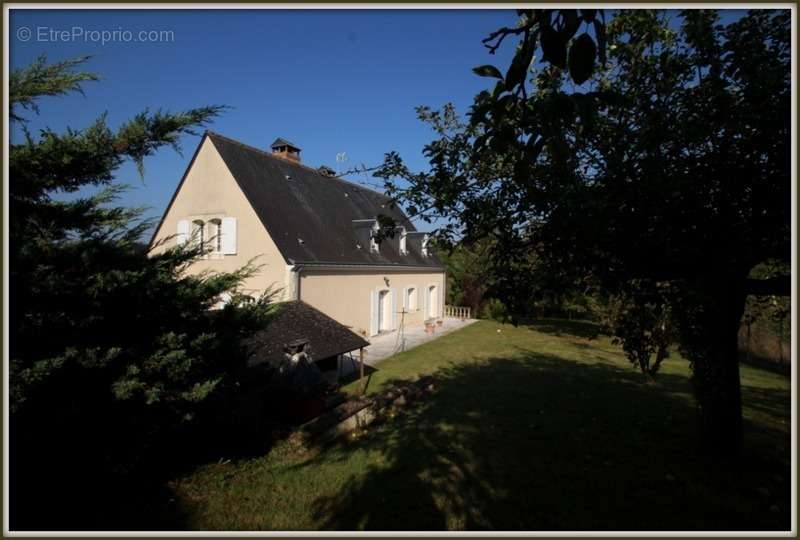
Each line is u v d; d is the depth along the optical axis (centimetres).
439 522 452
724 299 486
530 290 400
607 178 386
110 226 420
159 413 464
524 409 863
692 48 422
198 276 526
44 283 352
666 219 402
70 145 370
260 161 1741
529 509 474
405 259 2283
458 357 1490
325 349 956
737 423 586
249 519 465
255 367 679
